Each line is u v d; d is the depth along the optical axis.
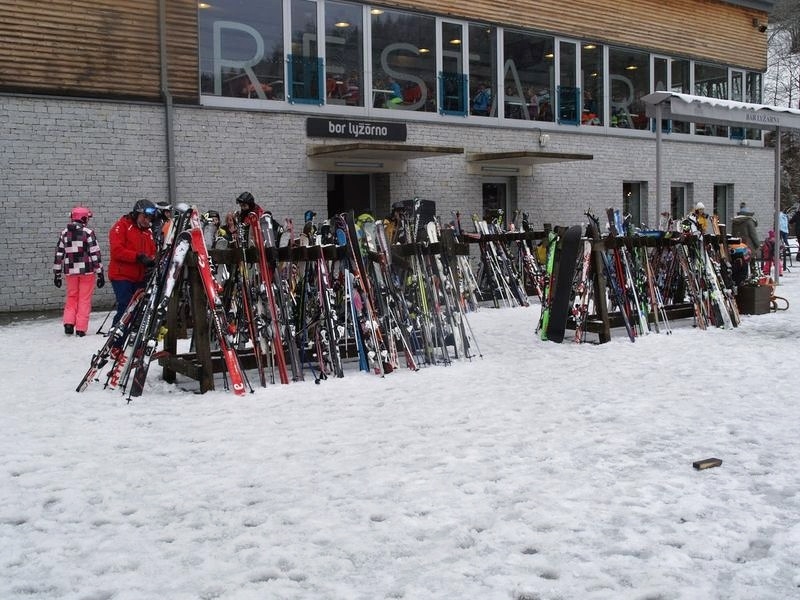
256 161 13.77
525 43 17.48
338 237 7.36
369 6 15.03
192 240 6.27
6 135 11.55
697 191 21.48
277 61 13.98
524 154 15.70
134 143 12.59
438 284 7.62
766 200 23.45
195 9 13.01
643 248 9.31
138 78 12.57
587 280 8.70
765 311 11.14
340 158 14.63
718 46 21.52
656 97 12.23
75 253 9.54
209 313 6.42
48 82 11.81
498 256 12.88
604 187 19.16
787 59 44.94
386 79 15.36
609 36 18.89
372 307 7.16
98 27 12.18
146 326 6.19
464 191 16.56
